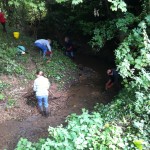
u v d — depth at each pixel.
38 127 10.23
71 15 19.45
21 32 18.86
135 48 8.62
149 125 7.54
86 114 6.83
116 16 11.04
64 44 19.58
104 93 13.06
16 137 9.60
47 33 20.75
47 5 19.77
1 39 16.16
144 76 7.64
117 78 12.97
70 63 16.19
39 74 11.00
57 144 6.00
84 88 13.67
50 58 15.78
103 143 6.24
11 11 18.94
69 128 6.50
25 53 15.42
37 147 6.34
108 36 10.67
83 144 6.02
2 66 13.12
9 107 11.11
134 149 6.58
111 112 8.32
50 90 12.85
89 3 16.53
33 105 11.53
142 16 9.27
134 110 7.99
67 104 12.04
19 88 12.34
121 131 6.84
